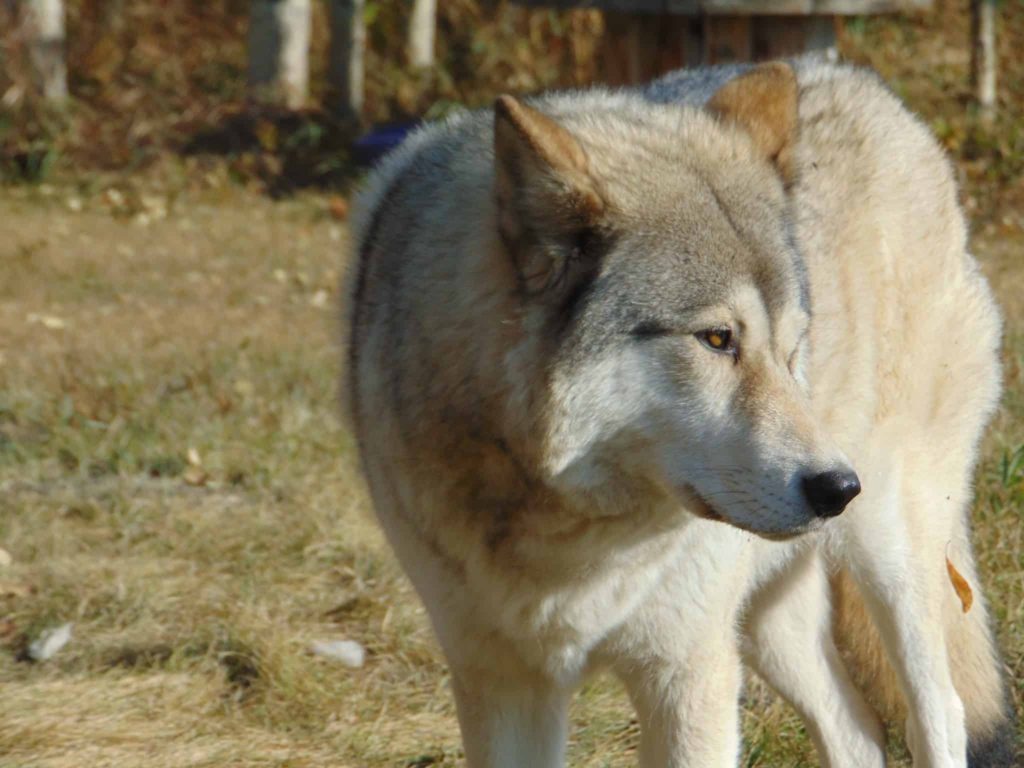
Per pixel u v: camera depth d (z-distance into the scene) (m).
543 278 9.24
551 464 9.27
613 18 30.41
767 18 28.78
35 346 24.80
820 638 12.80
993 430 18.08
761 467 9.12
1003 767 12.55
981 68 40.81
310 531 17.22
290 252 32.84
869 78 13.37
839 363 11.49
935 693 12.23
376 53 48.06
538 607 9.87
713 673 10.45
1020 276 27.75
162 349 24.56
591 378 9.21
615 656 10.45
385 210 10.79
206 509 18.23
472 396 9.45
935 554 12.47
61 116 41.34
